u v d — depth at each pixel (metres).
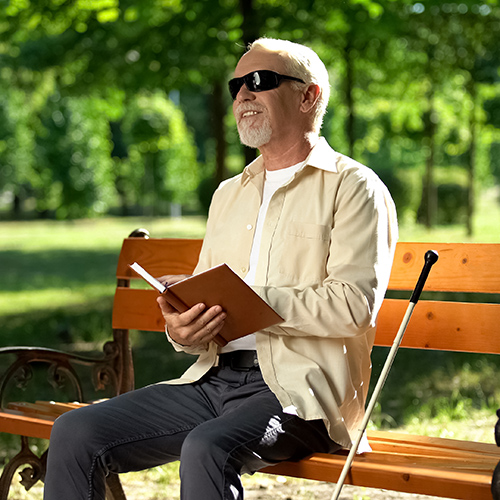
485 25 15.44
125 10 13.12
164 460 3.96
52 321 13.67
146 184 54.09
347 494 5.52
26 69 15.65
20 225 53.88
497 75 20.77
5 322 13.71
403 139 26.75
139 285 17.00
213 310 3.73
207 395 4.12
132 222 52.12
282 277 4.03
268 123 4.22
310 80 4.25
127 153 53.88
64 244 34.84
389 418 7.13
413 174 34.97
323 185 4.09
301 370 3.81
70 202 47.44
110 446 3.74
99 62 13.68
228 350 4.11
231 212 4.43
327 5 12.16
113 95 15.61
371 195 3.96
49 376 4.95
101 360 5.23
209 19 12.58
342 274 3.82
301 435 3.71
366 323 3.77
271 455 3.61
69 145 45.88
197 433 3.50
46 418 4.49
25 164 44.91
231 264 4.30
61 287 19.33
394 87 21.02
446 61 16.94
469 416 7.16
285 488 5.71
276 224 4.13
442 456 3.77
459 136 30.48
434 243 4.41
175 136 37.44
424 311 4.40
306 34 12.41
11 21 13.05
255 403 3.75
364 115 30.06
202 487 3.37
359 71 18.72
